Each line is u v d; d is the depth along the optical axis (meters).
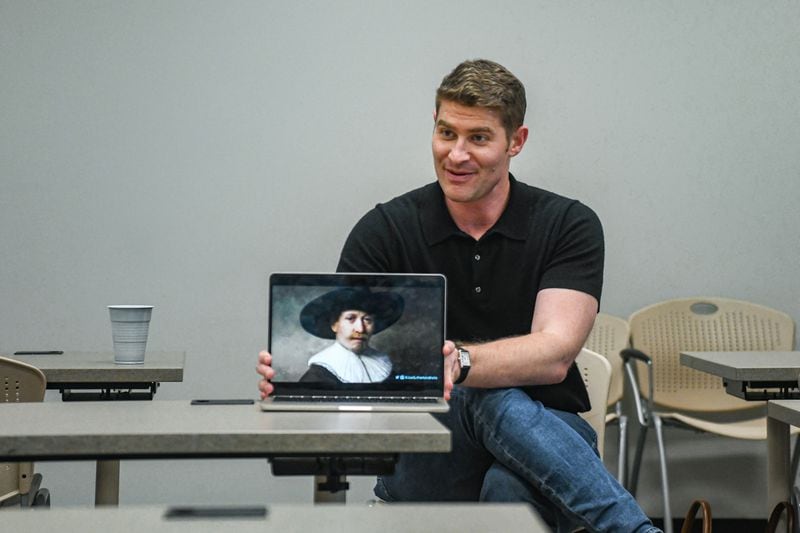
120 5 3.84
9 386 2.24
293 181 3.90
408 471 1.97
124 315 2.62
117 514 0.86
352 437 1.31
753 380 2.75
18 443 1.28
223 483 3.90
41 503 2.43
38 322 3.82
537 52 3.96
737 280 4.02
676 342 3.88
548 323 2.03
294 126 3.90
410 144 3.93
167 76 3.86
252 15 3.88
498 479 1.79
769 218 4.03
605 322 3.84
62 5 3.82
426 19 3.93
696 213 4.01
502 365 1.82
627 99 3.98
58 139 3.83
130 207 3.85
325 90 3.91
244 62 3.88
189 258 3.88
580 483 1.70
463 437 1.88
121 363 2.63
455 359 1.76
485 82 1.99
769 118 4.01
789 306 4.03
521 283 2.15
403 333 1.59
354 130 3.92
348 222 3.92
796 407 1.88
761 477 3.98
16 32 3.81
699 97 4.00
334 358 1.58
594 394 2.37
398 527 0.84
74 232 3.84
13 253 3.82
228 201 3.88
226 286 3.89
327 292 1.60
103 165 3.85
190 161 3.87
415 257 2.19
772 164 4.02
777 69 4.01
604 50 3.97
